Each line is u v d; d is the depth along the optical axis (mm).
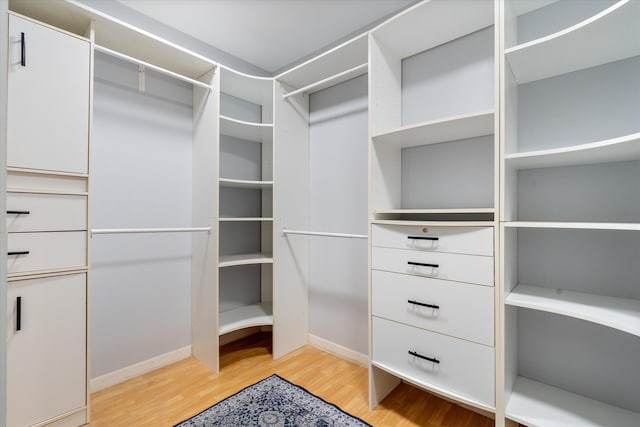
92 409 1614
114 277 1879
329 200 2342
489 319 1248
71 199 1453
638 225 918
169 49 1814
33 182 1348
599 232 1308
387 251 1574
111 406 1643
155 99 2061
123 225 1914
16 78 1292
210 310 2035
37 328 1358
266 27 2088
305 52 2408
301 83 2312
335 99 2322
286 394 1764
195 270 2193
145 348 2006
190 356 2227
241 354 2289
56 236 1409
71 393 1448
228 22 2021
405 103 1895
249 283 2631
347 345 2223
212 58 2314
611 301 1206
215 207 1996
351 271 2211
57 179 1415
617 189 1266
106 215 1849
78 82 1463
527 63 1291
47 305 1385
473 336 1288
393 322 1550
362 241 2148
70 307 1448
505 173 1231
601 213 1297
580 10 1342
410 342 1485
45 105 1366
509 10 1309
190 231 2053
